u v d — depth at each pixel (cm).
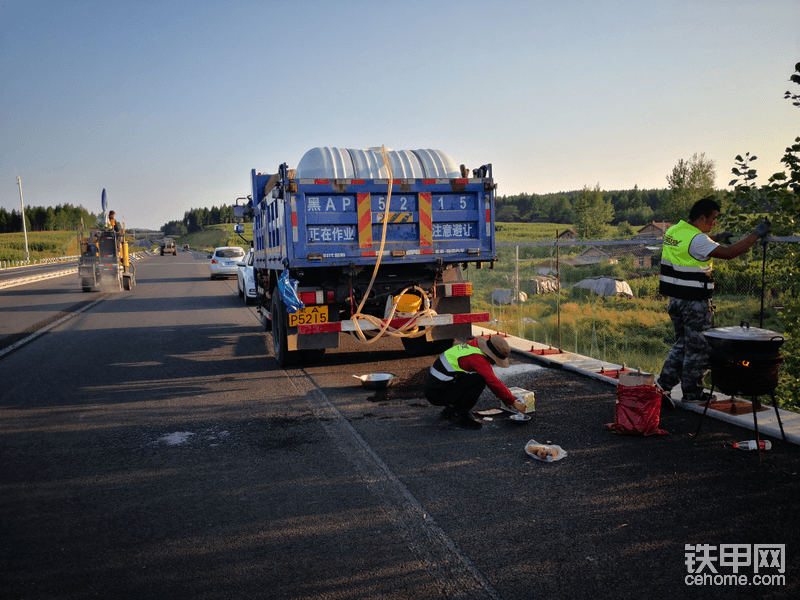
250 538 336
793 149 605
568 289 1944
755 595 271
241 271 1881
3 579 298
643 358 1058
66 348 1012
